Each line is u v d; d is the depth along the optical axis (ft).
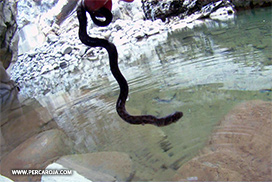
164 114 8.21
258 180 4.82
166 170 5.62
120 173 5.85
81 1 4.99
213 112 7.58
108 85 13.70
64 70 23.22
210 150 5.91
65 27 35.19
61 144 7.97
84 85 15.23
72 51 27.35
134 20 31.01
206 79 10.07
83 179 5.87
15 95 17.56
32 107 13.33
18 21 35.40
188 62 12.83
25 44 33.91
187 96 9.15
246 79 9.12
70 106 11.70
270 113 6.75
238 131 6.34
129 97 10.32
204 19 26.23
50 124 9.96
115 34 28.09
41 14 37.35
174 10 30.04
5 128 10.81
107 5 4.88
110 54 5.13
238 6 25.64
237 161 5.39
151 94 10.17
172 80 11.05
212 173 5.20
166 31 25.85
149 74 12.74
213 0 27.25
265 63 10.01
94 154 6.93
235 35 15.39
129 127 8.05
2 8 18.34
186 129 7.07
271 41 12.37
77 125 9.20
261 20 17.92
